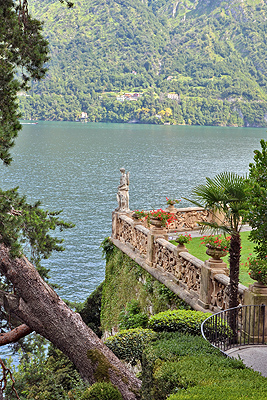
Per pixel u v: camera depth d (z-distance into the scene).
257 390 6.41
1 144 8.45
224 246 11.48
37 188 83.81
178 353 8.20
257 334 9.94
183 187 88.12
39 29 9.70
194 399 6.11
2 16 9.08
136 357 10.67
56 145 178.88
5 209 8.30
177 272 13.26
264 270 9.95
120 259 17.67
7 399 16.45
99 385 9.34
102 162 129.12
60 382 18.28
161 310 13.85
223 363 7.69
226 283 10.86
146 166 121.56
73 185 88.69
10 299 9.66
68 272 40.97
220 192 9.75
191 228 19.73
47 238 9.13
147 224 17.81
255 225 9.55
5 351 26.86
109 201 73.44
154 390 7.71
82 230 54.50
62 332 9.82
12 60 9.25
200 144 193.88
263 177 9.45
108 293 18.42
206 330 9.52
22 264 9.49
